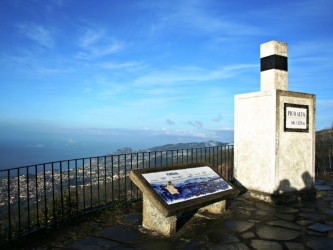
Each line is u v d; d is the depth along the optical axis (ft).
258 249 12.50
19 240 13.20
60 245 13.11
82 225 15.75
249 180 22.08
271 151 20.30
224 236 14.10
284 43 21.40
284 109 20.59
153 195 14.07
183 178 16.56
